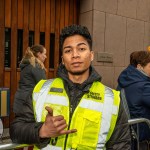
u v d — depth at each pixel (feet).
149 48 12.57
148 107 7.66
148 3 20.44
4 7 15.49
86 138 4.62
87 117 4.66
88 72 4.95
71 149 4.60
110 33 18.20
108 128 4.70
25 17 16.29
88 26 17.63
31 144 4.69
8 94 14.49
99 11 17.52
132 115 7.70
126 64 19.34
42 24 16.98
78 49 4.72
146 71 7.96
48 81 5.14
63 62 4.94
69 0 17.98
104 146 4.72
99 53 17.63
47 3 17.11
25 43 16.35
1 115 14.23
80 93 4.82
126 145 4.76
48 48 17.28
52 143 4.65
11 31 15.79
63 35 4.79
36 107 4.84
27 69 12.34
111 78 18.49
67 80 4.86
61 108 4.75
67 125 4.63
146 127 7.72
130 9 19.25
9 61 15.85
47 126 4.19
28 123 4.69
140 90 7.57
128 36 19.31
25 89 12.14
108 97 4.87
